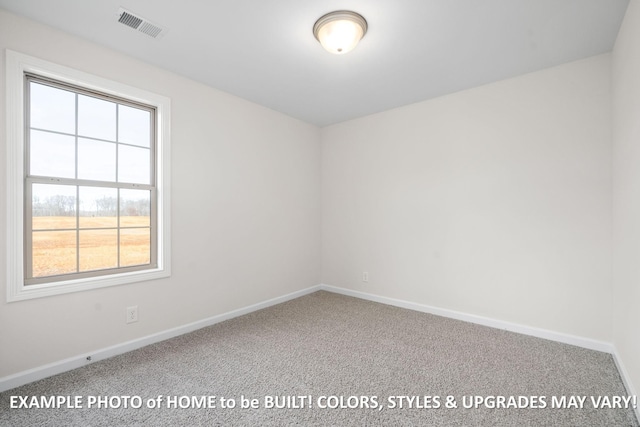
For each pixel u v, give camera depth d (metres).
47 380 1.97
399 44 2.26
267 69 2.65
